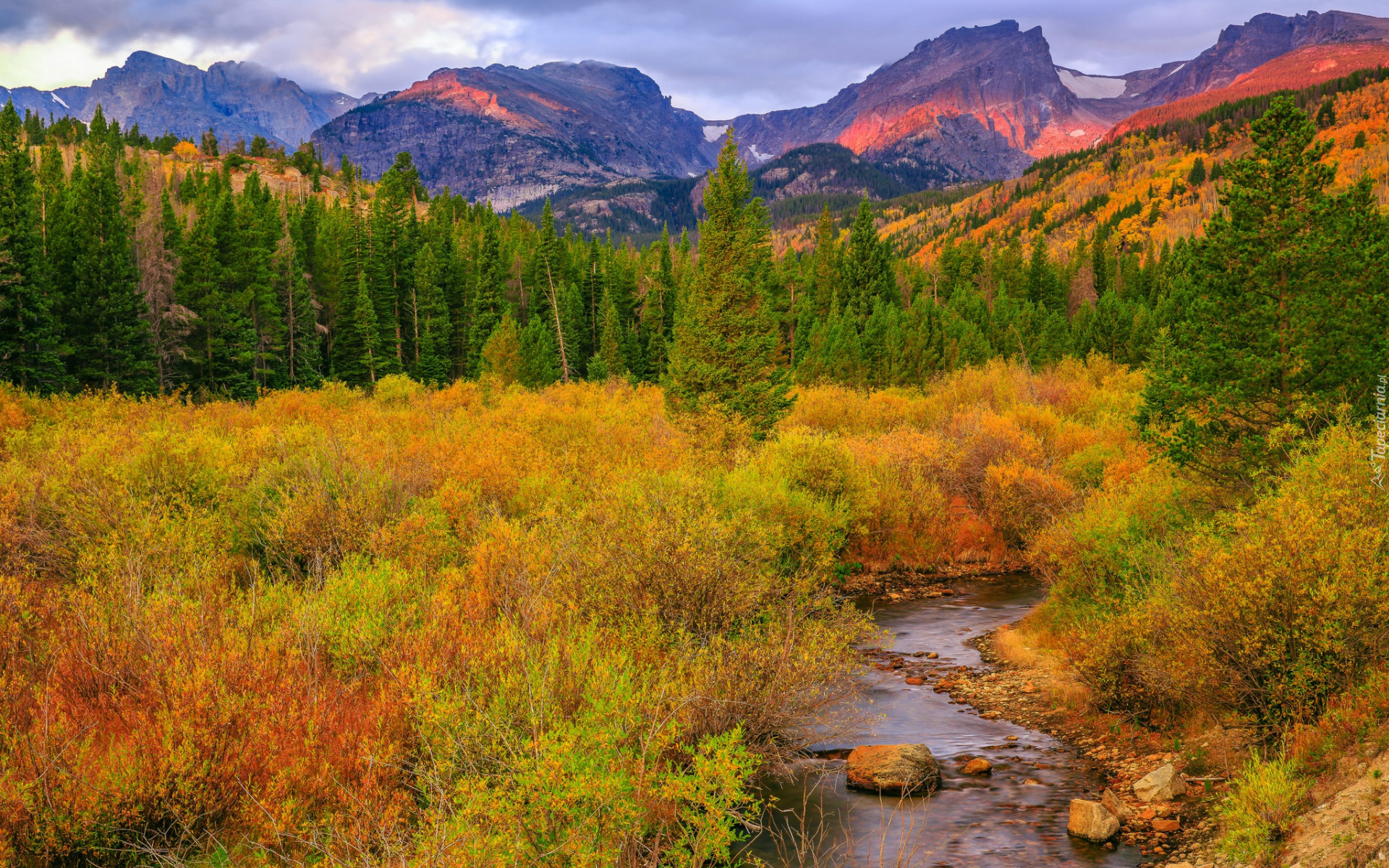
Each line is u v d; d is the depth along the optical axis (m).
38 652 7.49
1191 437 14.67
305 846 5.61
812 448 21.72
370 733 6.69
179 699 6.34
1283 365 13.86
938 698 11.85
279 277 73.56
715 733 8.16
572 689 7.14
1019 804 8.12
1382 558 7.69
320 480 13.56
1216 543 8.77
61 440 17.62
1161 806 7.87
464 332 93.50
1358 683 7.44
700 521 10.58
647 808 6.02
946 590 19.56
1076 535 14.63
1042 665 13.09
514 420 26.97
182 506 12.65
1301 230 14.79
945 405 38.78
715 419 25.33
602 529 10.87
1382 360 13.39
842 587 19.45
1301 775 6.95
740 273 28.86
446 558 12.34
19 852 5.30
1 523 10.80
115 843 5.49
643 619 9.39
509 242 114.31
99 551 10.38
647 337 97.44
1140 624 9.64
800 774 8.83
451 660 7.70
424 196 191.62
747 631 9.63
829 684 9.67
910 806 8.08
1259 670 8.10
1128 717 10.04
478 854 4.75
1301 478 9.60
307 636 7.86
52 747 5.91
